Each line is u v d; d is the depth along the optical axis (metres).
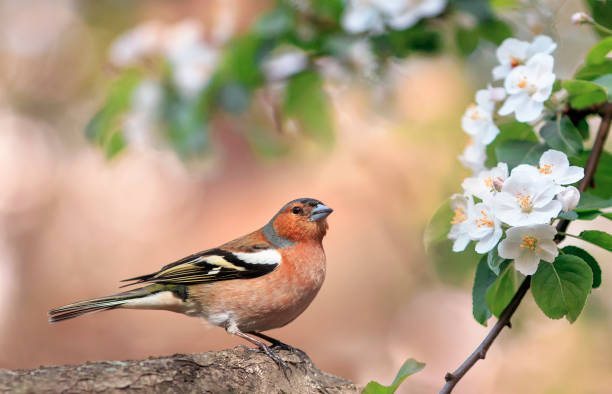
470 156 6.27
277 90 10.10
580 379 11.65
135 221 21.86
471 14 7.74
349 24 8.22
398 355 14.80
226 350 6.35
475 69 11.13
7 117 21.91
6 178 21.94
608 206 4.96
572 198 4.89
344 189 17.97
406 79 9.94
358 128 12.72
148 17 19.20
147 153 10.97
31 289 20.34
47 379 5.21
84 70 21.03
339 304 17.28
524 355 12.43
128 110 9.65
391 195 15.70
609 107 5.92
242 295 7.34
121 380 5.39
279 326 7.81
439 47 8.80
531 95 5.58
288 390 6.33
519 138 6.24
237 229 20.28
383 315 16.66
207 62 9.22
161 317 18.97
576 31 10.69
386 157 13.99
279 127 10.38
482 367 13.15
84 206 22.08
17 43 21.56
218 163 10.83
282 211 7.79
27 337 18.56
